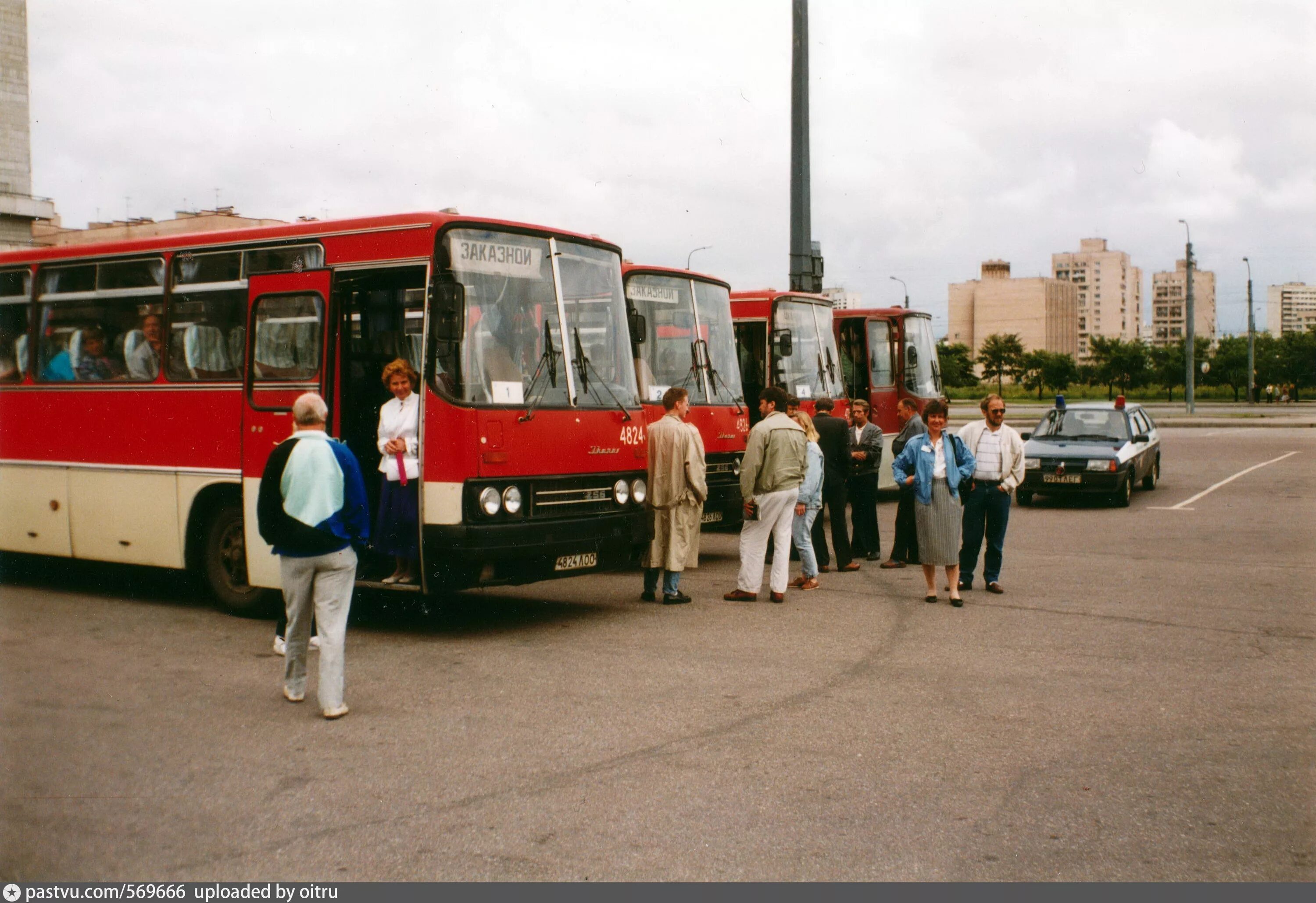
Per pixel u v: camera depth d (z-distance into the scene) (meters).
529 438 9.05
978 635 9.30
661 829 5.03
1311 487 22.16
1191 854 4.73
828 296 18.70
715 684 7.64
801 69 19.70
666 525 10.67
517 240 9.36
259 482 9.46
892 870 4.58
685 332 13.94
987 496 11.38
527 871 4.57
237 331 9.77
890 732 6.52
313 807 5.29
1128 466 19.69
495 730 6.55
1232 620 9.93
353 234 9.15
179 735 6.42
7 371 11.30
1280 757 6.05
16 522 11.26
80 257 10.84
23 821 5.09
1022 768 5.87
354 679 7.77
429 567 8.66
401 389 8.87
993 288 139.88
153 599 10.84
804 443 10.95
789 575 12.79
